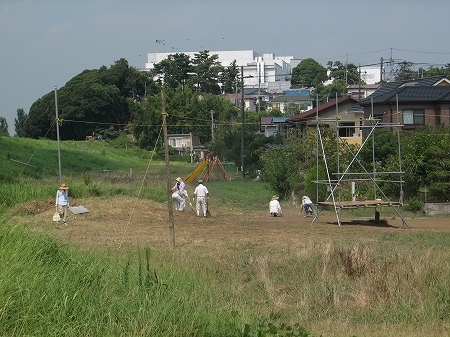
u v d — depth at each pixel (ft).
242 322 46.26
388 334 47.32
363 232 100.12
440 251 70.85
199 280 57.00
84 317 41.14
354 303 55.88
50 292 41.83
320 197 147.02
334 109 246.88
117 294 45.70
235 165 318.45
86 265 49.70
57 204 106.83
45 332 38.37
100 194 144.15
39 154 251.80
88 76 375.25
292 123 273.75
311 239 90.33
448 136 149.79
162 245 82.53
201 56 495.00
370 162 158.20
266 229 105.09
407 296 55.31
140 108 356.79
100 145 326.65
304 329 45.57
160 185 175.83
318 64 615.98
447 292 54.54
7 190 125.70
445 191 141.08
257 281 61.77
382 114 214.48
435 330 48.55
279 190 170.19
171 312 43.96
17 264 43.24
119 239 88.84
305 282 61.16
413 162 144.87
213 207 147.84
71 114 350.02
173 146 356.59
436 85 224.74
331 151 164.35
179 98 365.20
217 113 368.48
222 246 83.41
